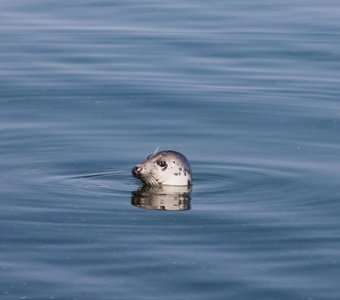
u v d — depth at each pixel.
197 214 46.91
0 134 57.91
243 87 68.25
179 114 62.44
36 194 49.19
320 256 42.66
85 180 51.31
